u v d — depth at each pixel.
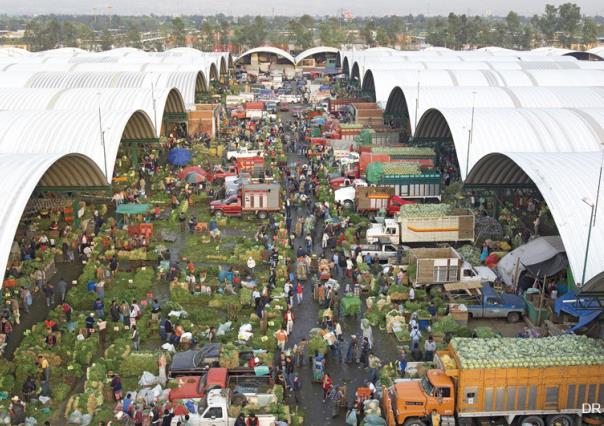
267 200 54.97
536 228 47.28
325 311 36.72
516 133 57.56
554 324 34.53
